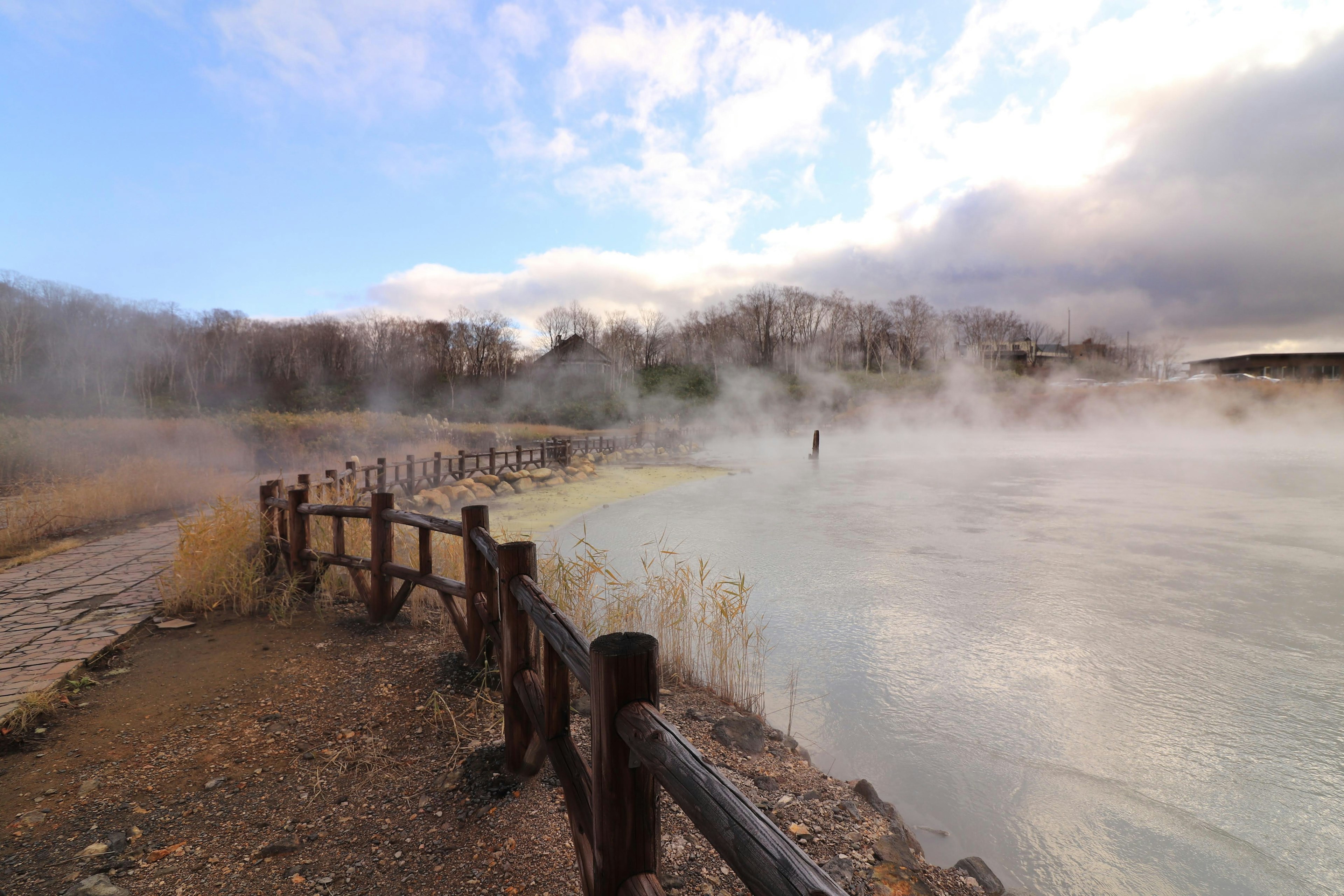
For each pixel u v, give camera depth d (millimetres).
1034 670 5008
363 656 4336
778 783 3221
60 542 7629
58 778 2871
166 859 2354
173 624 4887
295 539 5621
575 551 8617
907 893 2432
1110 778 3543
